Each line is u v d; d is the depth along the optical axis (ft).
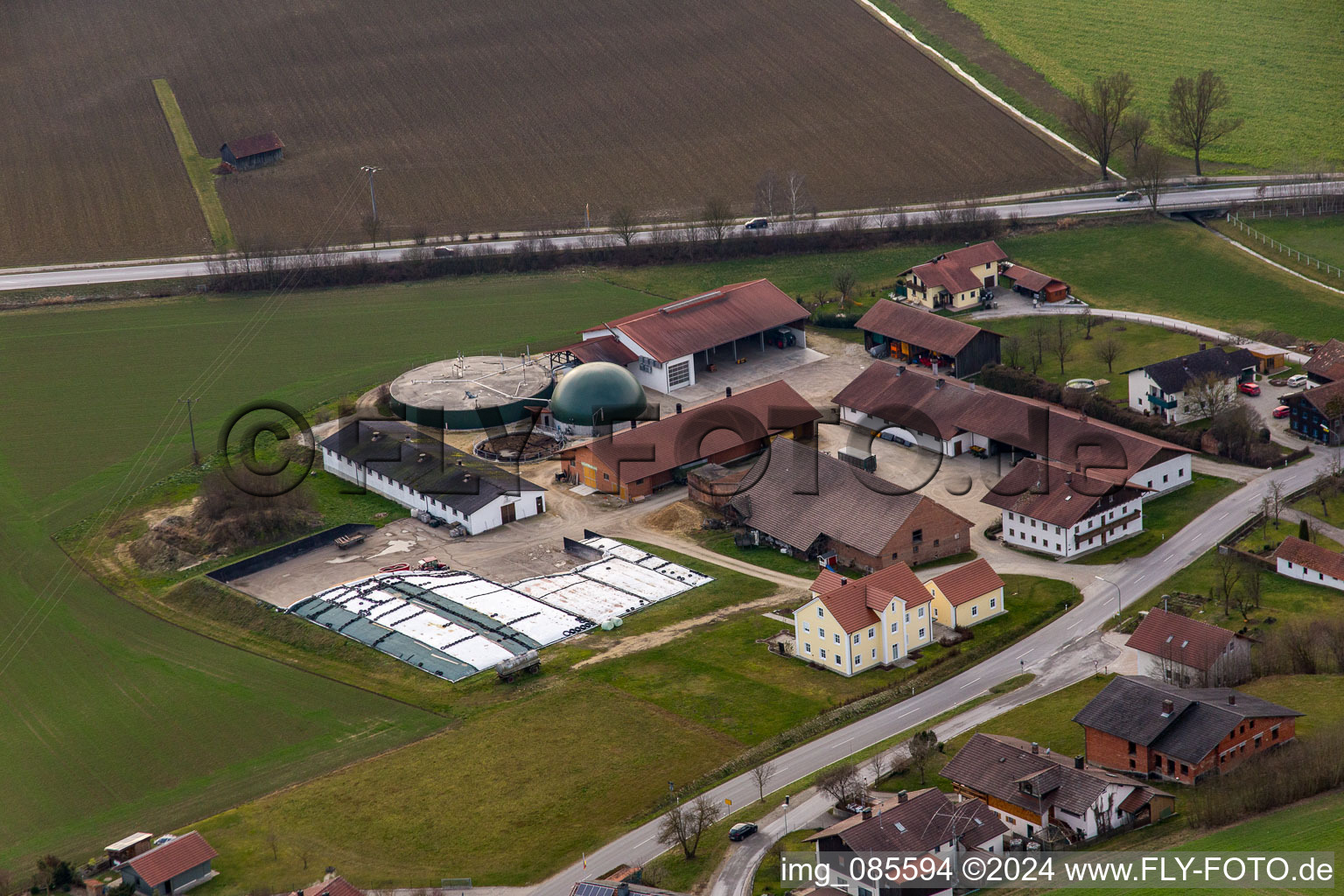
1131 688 380.78
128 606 504.02
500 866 357.20
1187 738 363.56
